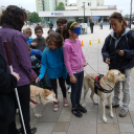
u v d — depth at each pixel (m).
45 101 2.62
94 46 10.38
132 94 3.61
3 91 1.45
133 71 5.17
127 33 2.39
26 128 2.07
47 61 2.91
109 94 2.62
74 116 2.92
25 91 1.93
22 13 1.87
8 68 1.80
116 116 2.83
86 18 53.19
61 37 2.74
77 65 2.67
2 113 1.47
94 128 2.53
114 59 2.61
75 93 2.85
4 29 1.80
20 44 1.76
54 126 2.64
